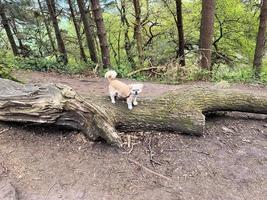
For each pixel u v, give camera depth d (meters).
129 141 2.17
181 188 1.84
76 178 1.89
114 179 1.89
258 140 2.36
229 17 7.34
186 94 2.40
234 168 2.02
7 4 7.40
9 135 2.23
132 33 8.30
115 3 7.56
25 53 7.66
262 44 5.48
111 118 2.17
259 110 2.61
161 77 4.70
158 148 2.14
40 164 1.99
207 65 4.88
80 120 2.12
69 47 9.00
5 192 1.76
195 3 7.53
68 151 2.10
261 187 1.89
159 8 7.29
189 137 2.27
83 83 3.96
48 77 4.31
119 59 7.77
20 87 2.34
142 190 1.82
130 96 2.20
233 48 7.86
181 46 6.33
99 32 4.91
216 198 1.79
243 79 4.64
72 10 7.38
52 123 2.18
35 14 7.88
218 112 2.72
